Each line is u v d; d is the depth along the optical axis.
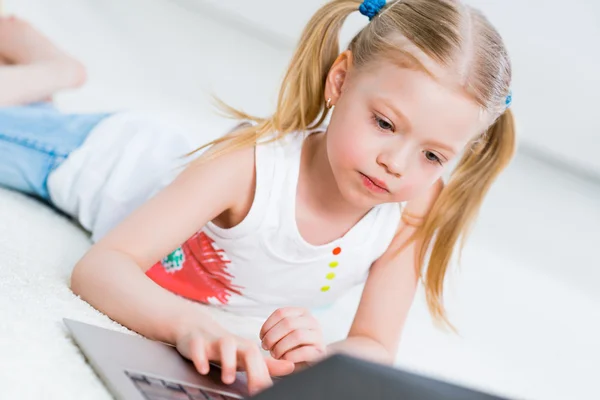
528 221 1.91
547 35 2.14
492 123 0.98
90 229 1.21
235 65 2.22
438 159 0.88
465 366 1.18
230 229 1.02
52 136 1.24
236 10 2.42
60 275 0.93
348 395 0.44
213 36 2.35
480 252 1.69
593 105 2.16
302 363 0.82
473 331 1.32
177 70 2.10
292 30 2.39
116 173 1.20
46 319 0.72
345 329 1.20
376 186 0.88
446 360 1.18
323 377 0.46
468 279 1.54
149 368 0.67
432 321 1.29
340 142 0.89
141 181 1.20
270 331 0.84
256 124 1.05
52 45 1.55
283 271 1.06
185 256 1.09
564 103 2.18
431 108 0.85
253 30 2.42
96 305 0.85
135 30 2.22
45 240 1.06
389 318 1.08
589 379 1.26
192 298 1.12
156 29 2.28
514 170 2.16
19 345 0.64
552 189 2.11
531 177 2.15
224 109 1.56
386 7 0.96
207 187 0.97
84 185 1.21
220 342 0.74
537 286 1.59
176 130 1.28
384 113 0.86
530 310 1.48
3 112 1.24
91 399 0.59
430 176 0.88
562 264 1.74
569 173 2.22
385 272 1.10
